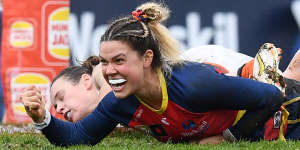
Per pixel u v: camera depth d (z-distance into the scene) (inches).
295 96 927.0
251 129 821.9
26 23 1626.5
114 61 717.9
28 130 1138.0
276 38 1533.0
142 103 767.1
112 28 724.0
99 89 947.3
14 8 1628.9
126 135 1027.9
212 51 967.0
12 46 1631.4
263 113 803.4
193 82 746.8
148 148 789.2
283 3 1525.6
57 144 808.3
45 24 1619.1
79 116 936.9
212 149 757.9
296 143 836.0
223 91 749.3
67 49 1606.8
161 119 777.6
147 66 733.9
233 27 1536.7
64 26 1609.3
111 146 858.8
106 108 791.7
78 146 789.9
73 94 938.1
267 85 794.2
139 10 749.3
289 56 1533.0
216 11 1541.6
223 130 824.3
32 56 1625.2
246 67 917.8
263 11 1530.5
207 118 787.4
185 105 761.0
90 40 1585.9
